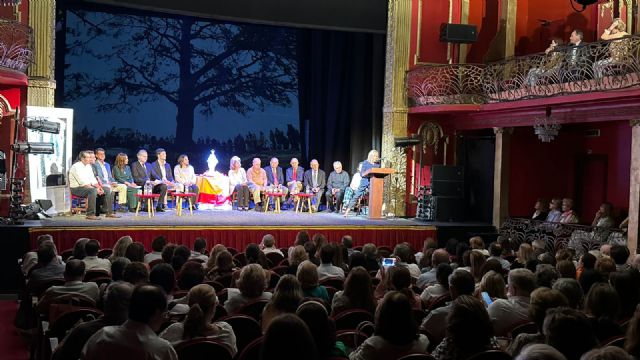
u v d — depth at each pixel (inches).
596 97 418.9
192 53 613.3
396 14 553.6
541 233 483.2
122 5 518.0
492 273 194.7
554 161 546.3
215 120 622.8
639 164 411.2
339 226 457.1
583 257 262.2
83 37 577.9
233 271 249.8
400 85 554.6
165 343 124.4
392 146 554.6
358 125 622.5
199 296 148.8
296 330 87.6
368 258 277.6
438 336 170.9
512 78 497.4
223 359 137.6
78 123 578.9
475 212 555.2
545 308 147.2
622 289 183.0
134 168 513.7
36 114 441.7
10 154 446.3
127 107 594.6
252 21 558.3
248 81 629.6
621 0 491.2
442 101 522.6
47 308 200.5
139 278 197.6
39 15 456.1
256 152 634.2
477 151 557.6
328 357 119.0
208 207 549.0
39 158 442.6
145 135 601.3
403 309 129.3
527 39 559.8
